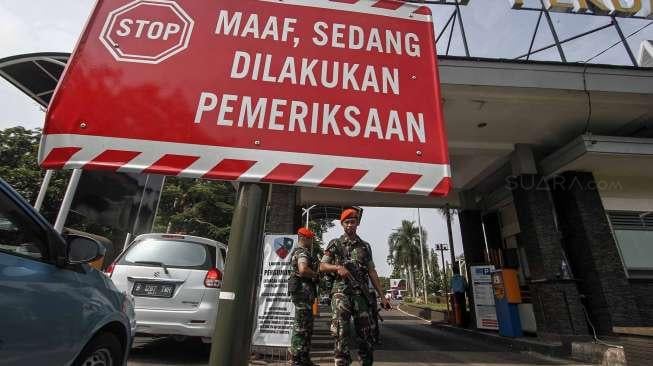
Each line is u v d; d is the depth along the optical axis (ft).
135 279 15.43
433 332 34.76
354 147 5.70
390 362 18.94
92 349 7.98
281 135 5.58
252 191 5.38
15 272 6.23
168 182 65.41
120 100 5.43
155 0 6.14
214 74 5.78
